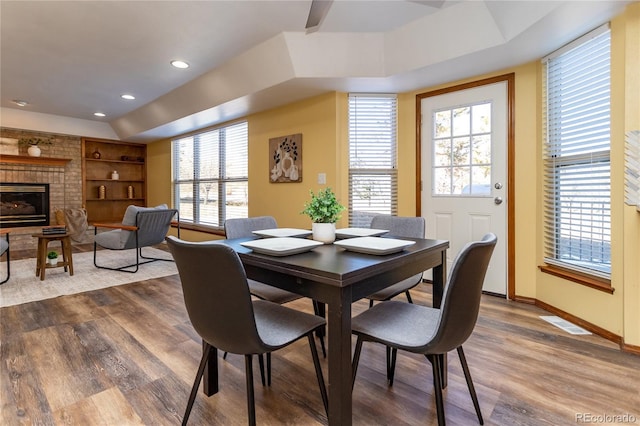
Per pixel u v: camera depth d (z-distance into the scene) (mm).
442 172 3332
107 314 2676
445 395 1601
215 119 4727
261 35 2811
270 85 3318
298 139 3832
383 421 1421
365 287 1251
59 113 5395
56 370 1828
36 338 2229
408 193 3547
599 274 2287
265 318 1457
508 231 2967
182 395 1610
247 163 4652
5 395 1600
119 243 4008
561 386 1657
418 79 3150
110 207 6840
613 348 2053
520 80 2857
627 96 2023
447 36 2609
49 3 2324
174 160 6191
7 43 2926
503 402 1534
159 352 2041
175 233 6043
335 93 3480
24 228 5246
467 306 1185
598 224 2320
